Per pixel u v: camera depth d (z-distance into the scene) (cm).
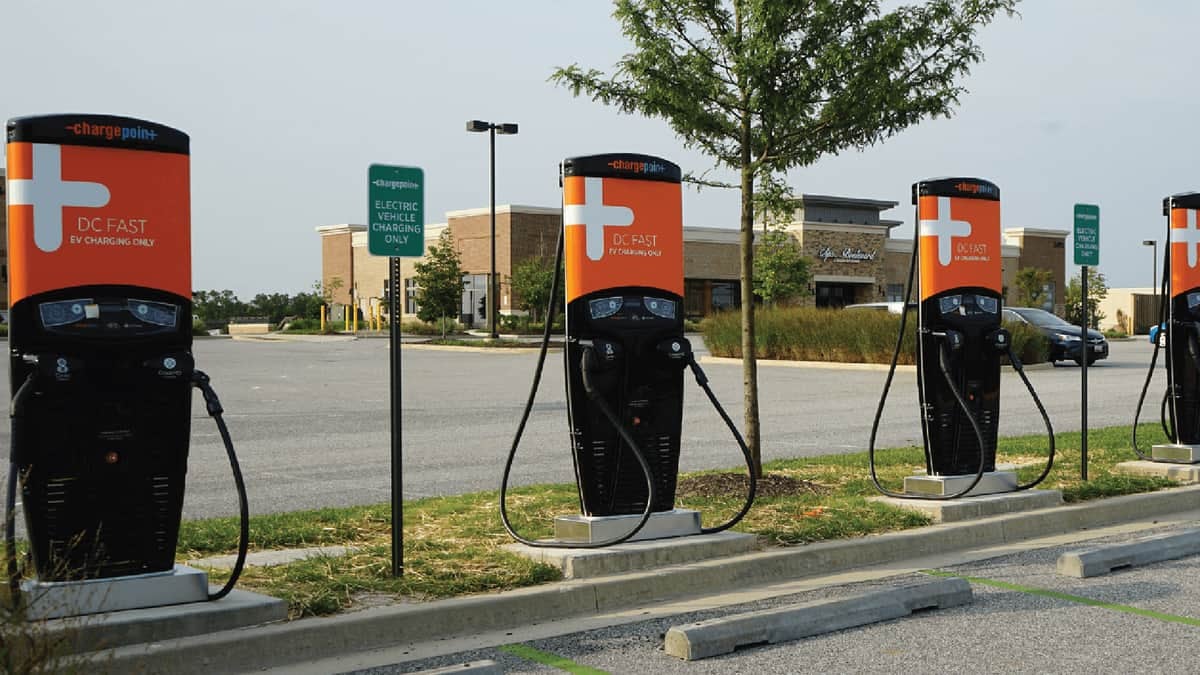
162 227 609
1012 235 6738
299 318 6475
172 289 613
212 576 680
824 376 2638
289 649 581
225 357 3538
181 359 607
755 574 764
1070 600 705
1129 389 2195
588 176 770
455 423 1672
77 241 586
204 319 7181
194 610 583
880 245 6141
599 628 644
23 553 690
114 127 595
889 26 989
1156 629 635
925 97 1025
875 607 656
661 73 1001
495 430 1580
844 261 5978
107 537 595
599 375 767
